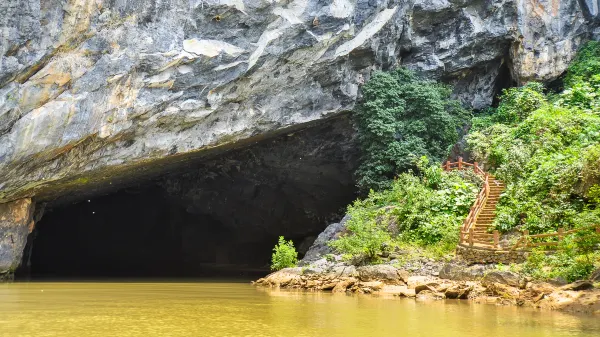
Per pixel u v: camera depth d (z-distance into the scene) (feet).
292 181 119.14
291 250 84.69
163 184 125.49
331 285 66.23
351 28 92.99
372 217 86.79
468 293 54.90
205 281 89.25
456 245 70.85
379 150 100.07
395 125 99.66
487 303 51.06
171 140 87.10
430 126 101.65
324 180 117.50
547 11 110.83
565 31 111.34
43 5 66.23
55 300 54.34
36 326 35.81
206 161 115.14
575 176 70.69
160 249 152.87
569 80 109.09
